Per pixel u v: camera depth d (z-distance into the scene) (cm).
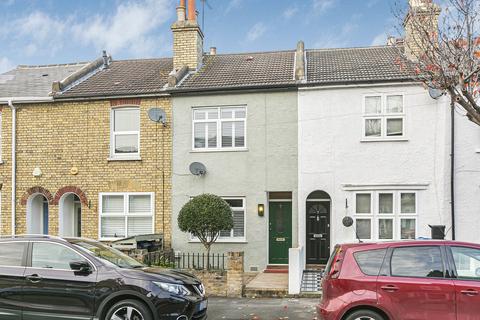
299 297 1202
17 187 1688
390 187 1466
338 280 762
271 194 1595
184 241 1574
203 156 1589
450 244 755
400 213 1463
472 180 1427
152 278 789
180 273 878
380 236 1472
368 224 1481
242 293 1222
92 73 1920
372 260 762
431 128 1455
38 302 798
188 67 1772
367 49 1898
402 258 755
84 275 796
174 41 1798
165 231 1589
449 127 1438
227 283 1227
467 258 742
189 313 796
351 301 741
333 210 1493
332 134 1512
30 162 1688
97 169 1642
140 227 1622
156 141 1617
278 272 1510
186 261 1557
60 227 1655
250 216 1552
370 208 1484
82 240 889
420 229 1445
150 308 772
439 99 1448
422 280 732
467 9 1047
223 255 1469
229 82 1630
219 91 1581
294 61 1798
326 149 1513
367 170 1484
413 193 1464
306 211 1543
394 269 749
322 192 1536
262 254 1538
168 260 1426
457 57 1021
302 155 1525
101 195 1638
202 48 1878
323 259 1533
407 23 1311
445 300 718
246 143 1569
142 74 1848
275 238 1584
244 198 1563
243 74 1706
